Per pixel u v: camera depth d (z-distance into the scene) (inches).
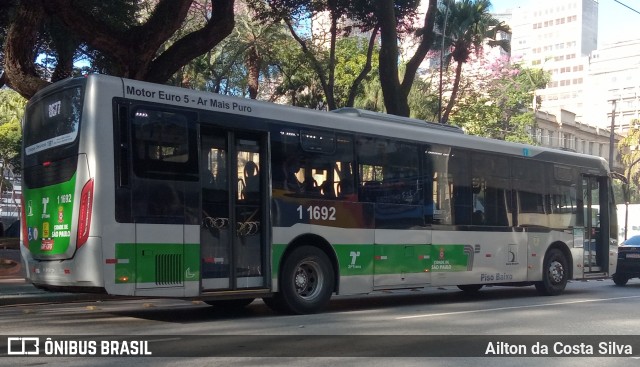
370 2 917.2
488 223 564.4
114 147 366.0
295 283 443.8
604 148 3004.4
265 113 434.0
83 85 370.3
